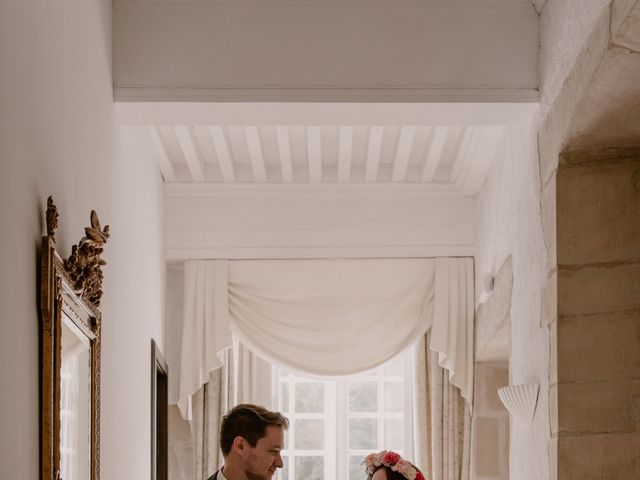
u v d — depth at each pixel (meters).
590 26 4.09
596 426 4.35
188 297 7.40
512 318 5.76
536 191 5.08
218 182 7.43
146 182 6.35
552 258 4.55
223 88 5.01
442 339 7.33
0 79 2.78
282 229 7.46
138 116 5.14
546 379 4.77
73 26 3.96
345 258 7.48
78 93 4.05
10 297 2.85
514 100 5.01
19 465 2.92
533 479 5.02
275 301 7.47
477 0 5.07
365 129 6.88
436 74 5.03
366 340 7.45
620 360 4.39
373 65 5.03
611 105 4.06
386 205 7.48
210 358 7.35
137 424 5.80
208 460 7.44
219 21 5.06
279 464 4.69
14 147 2.94
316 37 5.05
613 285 4.43
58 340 3.20
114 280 4.99
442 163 7.40
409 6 5.07
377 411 8.03
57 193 3.58
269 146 7.15
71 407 3.50
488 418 7.26
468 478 7.30
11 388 2.84
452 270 7.42
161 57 5.02
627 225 4.46
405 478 5.23
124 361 5.30
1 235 2.76
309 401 8.04
